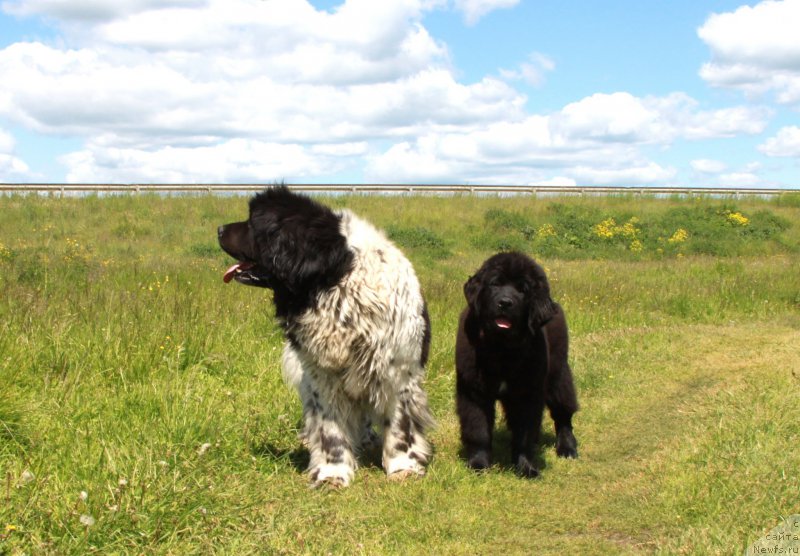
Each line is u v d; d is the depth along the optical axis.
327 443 5.11
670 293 13.56
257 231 4.96
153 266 13.72
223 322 8.38
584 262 20.38
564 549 3.90
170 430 5.10
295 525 3.96
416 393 5.31
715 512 4.04
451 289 12.42
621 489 4.81
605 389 7.63
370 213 26.31
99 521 3.61
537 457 5.79
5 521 3.58
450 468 5.27
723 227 25.08
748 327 11.31
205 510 3.84
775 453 4.79
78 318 7.72
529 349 5.32
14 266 11.55
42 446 4.70
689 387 7.51
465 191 33.12
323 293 4.86
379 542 3.94
